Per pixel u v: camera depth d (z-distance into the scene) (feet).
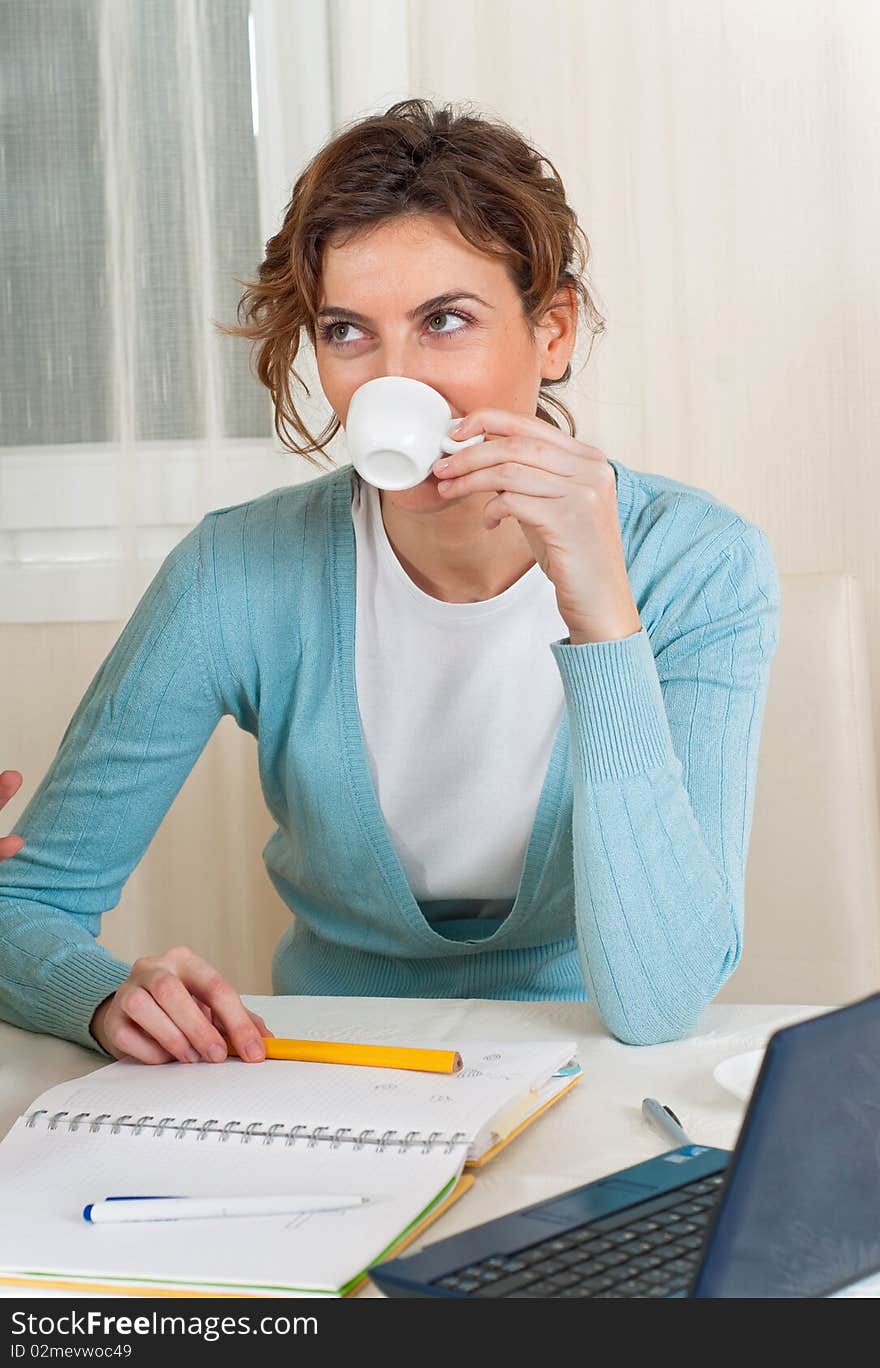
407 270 3.47
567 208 4.01
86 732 4.26
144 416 6.88
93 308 6.88
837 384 6.77
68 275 6.88
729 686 3.97
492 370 3.58
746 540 4.17
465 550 4.01
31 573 6.96
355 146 3.61
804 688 5.04
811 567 6.86
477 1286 1.92
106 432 6.92
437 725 4.20
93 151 6.85
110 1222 2.23
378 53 6.81
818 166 6.71
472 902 4.36
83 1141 2.60
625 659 3.40
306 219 3.55
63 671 6.96
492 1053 2.94
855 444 6.79
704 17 6.70
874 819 5.09
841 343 6.76
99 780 4.20
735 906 3.56
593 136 6.74
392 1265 2.00
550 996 4.39
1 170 6.89
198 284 6.82
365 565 4.26
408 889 4.18
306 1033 3.34
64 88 6.85
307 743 4.23
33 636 6.97
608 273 6.77
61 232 6.88
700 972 3.35
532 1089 2.81
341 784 4.19
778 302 6.77
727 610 4.05
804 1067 1.89
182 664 4.26
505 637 4.15
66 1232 2.21
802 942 5.01
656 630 4.09
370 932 4.40
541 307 3.67
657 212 6.73
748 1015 3.53
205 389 6.84
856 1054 1.99
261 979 6.90
